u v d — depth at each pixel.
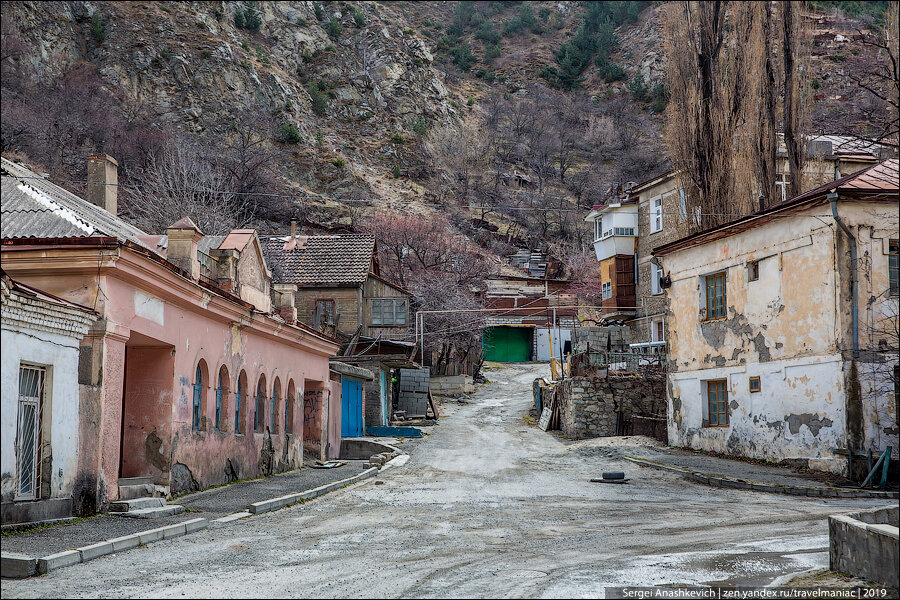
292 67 128.38
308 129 111.19
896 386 19.88
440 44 166.62
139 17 108.38
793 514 15.21
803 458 22.17
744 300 24.88
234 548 11.03
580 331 49.56
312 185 98.25
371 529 13.09
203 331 18.44
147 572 9.24
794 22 30.20
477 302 64.94
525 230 97.69
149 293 15.59
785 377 22.97
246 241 21.95
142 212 53.06
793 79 30.03
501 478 22.00
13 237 14.20
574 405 31.59
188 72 102.62
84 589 8.25
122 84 98.31
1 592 8.12
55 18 99.75
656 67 145.62
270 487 19.12
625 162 117.00
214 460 18.98
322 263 46.91
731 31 31.05
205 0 123.12
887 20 19.69
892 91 20.03
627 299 50.19
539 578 8.93
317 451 28.11
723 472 21.86
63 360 13.01
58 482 12.80
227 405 19.97
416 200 101.75
